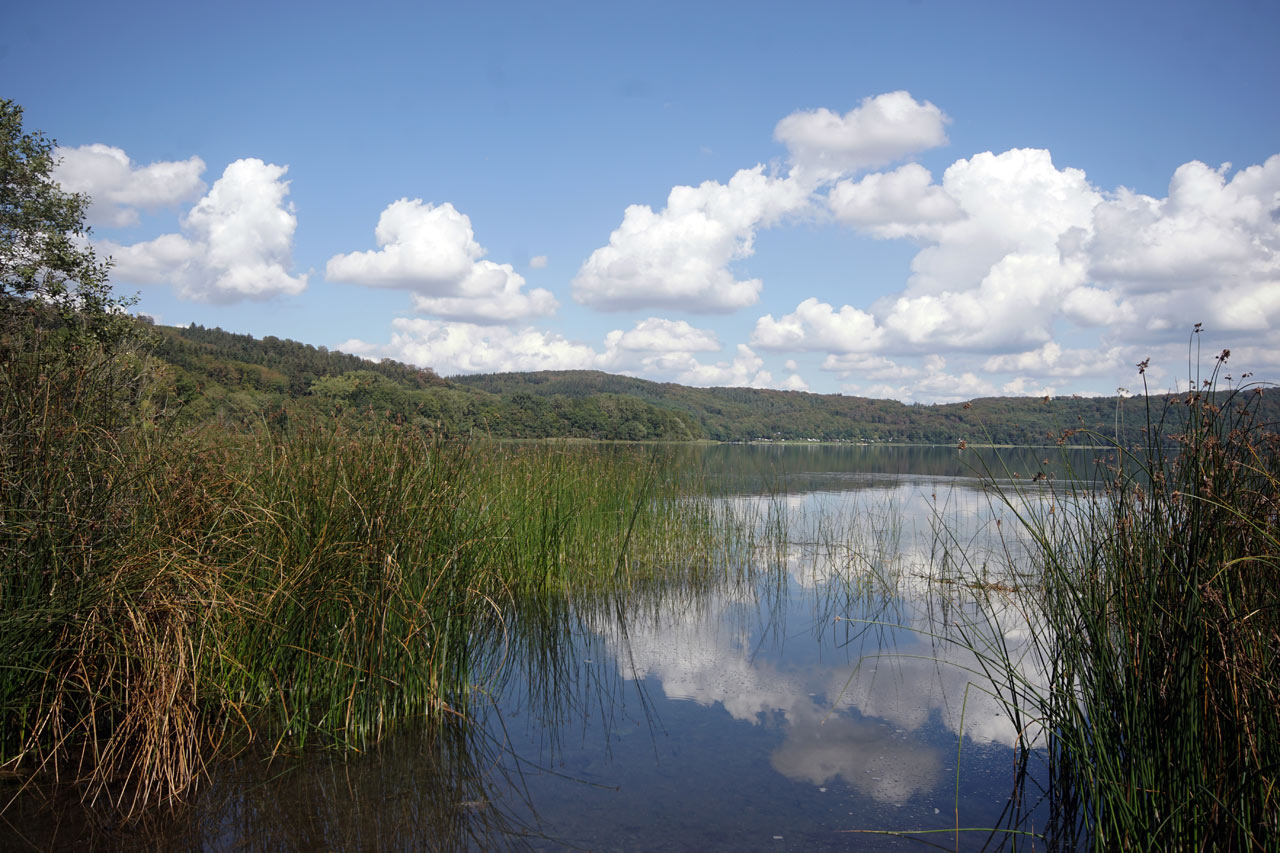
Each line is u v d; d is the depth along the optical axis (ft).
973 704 15.02
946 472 74.64
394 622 13.76
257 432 18.26
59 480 11.83
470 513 17.92
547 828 10.03
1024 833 9.94
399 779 11.39
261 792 10.85
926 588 25.43
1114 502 11.37
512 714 14.32
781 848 9.53
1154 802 8.89
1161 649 9.24
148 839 9.43
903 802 10.85
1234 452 9.87
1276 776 7.89
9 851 9.02
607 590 25.21
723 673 16.93
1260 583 9.08
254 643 13.05
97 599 11.41
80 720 11.00
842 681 16.39
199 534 13.75
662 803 10.78
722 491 44.19
